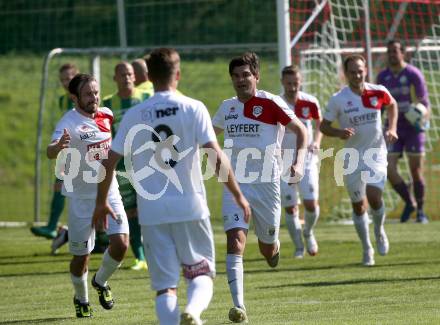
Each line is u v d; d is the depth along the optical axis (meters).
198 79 93.00
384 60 66.81
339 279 35.28
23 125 96.75
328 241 49.06
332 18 58.19
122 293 33.69
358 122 38.94
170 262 21.45
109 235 28.27
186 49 65.38
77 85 28.59
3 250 48.78
